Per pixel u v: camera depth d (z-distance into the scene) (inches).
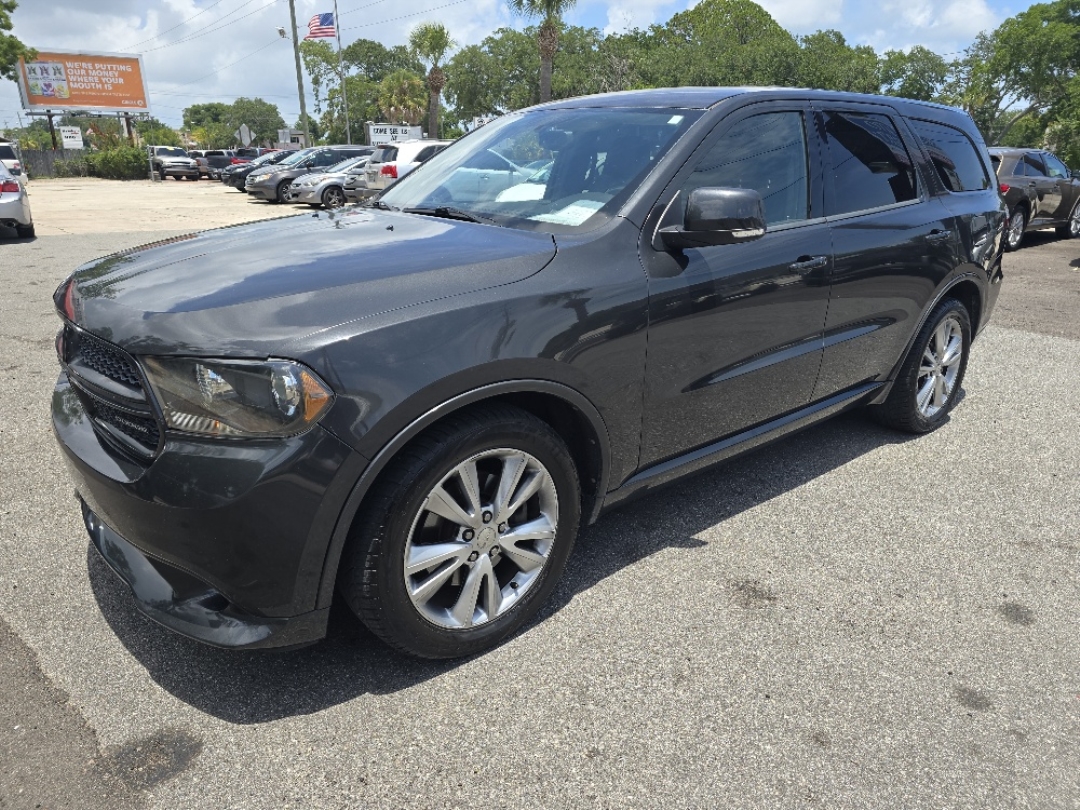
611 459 105.7
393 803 75.6
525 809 75.4
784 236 122.4
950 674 96.3
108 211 684.1
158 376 78.7
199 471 76.9
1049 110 1753.2
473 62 2295.8
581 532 128.3
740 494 143.6
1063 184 528.7
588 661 97.0
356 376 78.5
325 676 93.0
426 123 2415.1
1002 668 97.7
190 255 100.4
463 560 91.8
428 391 81.8
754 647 100.3
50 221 574.9
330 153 856.3
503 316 88.7
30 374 199.6
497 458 92.6
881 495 144.4
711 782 79.1
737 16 2454.5
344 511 79.8
